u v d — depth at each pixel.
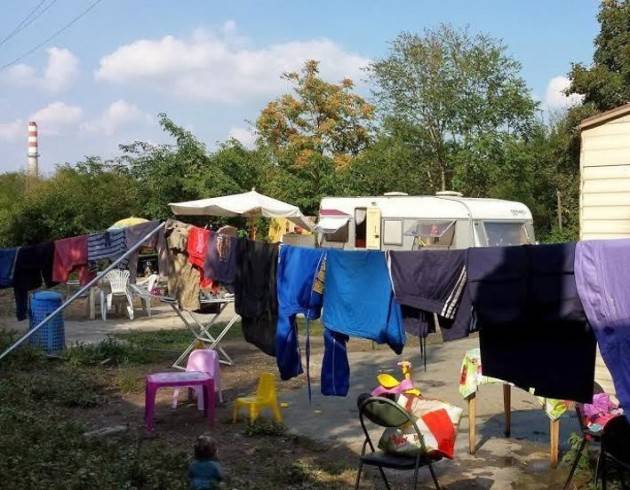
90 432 7.82
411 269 5.51
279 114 36.97
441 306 5.30
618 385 4.41
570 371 4.87
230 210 15.42
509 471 6.58
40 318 11.80
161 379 8.05
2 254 9.80
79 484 5.54
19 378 9.95
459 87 29.19
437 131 29.95
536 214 32.44
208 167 25.84
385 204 18.81
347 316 5.96
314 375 10.81
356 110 36.97
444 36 29.64
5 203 31.25
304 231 21.67
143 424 8.28
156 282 16.84
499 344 5.12
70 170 28.83
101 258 9.28
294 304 6.54
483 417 8.39
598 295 4.49
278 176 28.25
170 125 25.94
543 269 4.75
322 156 29.44
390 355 12.29
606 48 25.58
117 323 15.91
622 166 7.18
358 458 7.04
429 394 9.47
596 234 7.34
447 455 5.59
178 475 6.10
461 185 28.72
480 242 18.02
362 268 5.84
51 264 9.67
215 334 14.37
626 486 5.56
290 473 6.47
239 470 6.69
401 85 29.89
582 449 5.99
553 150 29.92
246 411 8.76
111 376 10.69
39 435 7.07
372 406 5.53
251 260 7.28
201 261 8.08
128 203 26.00
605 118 7.23
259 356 12.23
